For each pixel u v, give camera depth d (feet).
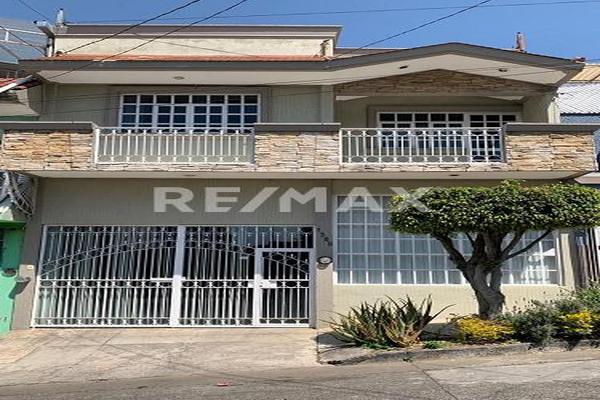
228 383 22.93
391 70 40.50
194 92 42.55
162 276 38.93
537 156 36.88
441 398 18.49
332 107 41.68
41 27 45.11
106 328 37.96
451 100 43.83
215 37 45.68
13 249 38.63
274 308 38.50
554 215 27.17
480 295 30.09
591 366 22.85
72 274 38.96
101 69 39.11
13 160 36.78
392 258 39.65
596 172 39.96
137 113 42.39
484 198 27.89
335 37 46.21
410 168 37.11
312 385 21.59
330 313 37.70
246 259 39.24
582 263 38.78
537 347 27.12
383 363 26.32
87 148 37.19
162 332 36.76
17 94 38.81
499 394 18.70
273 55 45.24
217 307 38.45
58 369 27.50
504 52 38.55
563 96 54.90
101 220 39.50
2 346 32.81
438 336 29.86
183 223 39.55
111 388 22.90
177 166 37.14
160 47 45.50
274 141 37.45
